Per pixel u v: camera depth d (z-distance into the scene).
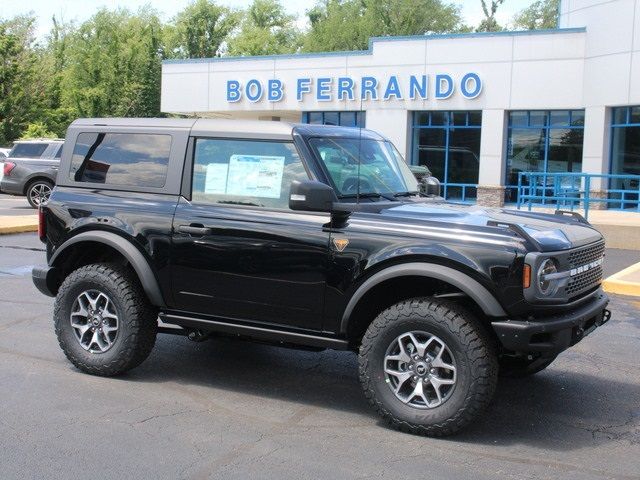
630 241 14.37
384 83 24.80
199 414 5.07
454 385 4.55
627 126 20.42
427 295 5.02
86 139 5.99
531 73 22.30
